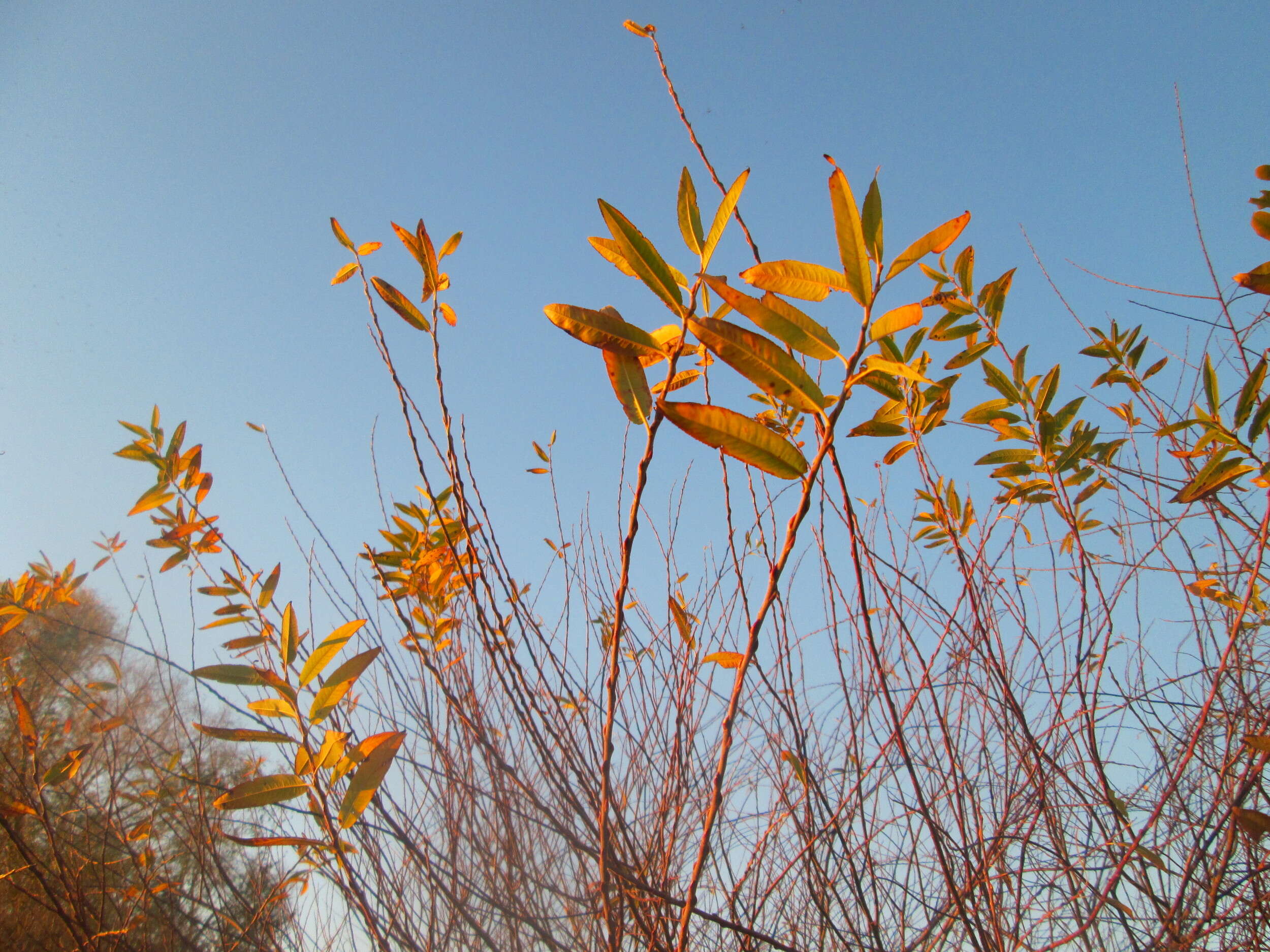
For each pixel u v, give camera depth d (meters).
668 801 0.70
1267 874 0.68
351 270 0.73
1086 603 0.75
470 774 0.74
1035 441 0.86
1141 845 0.71
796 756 0.73
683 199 0.55
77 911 0.77
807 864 0.69
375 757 0.57
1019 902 0.68
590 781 0.70
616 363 0.54
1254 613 0.81
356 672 0.60
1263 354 0.70
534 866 0.72
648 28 0.72
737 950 0.72
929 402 0.79
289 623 0.64
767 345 0.50
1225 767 0.67
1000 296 0.85
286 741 0.60
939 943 0.69
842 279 0.52
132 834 0.93
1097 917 0.71
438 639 0.87
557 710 0.69
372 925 0.59
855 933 0.66
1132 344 0.87
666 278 0.52
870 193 0.52
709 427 0.49
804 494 0.49
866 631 0.60
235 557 0.81
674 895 0.71
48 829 0.80
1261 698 0.76
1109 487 0.89
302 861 0.70
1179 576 0.82
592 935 0.68
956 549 0.77
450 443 0.65
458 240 0.72
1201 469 0.71
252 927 0.83
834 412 0.50
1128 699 0.80
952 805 0.77
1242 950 0.69
